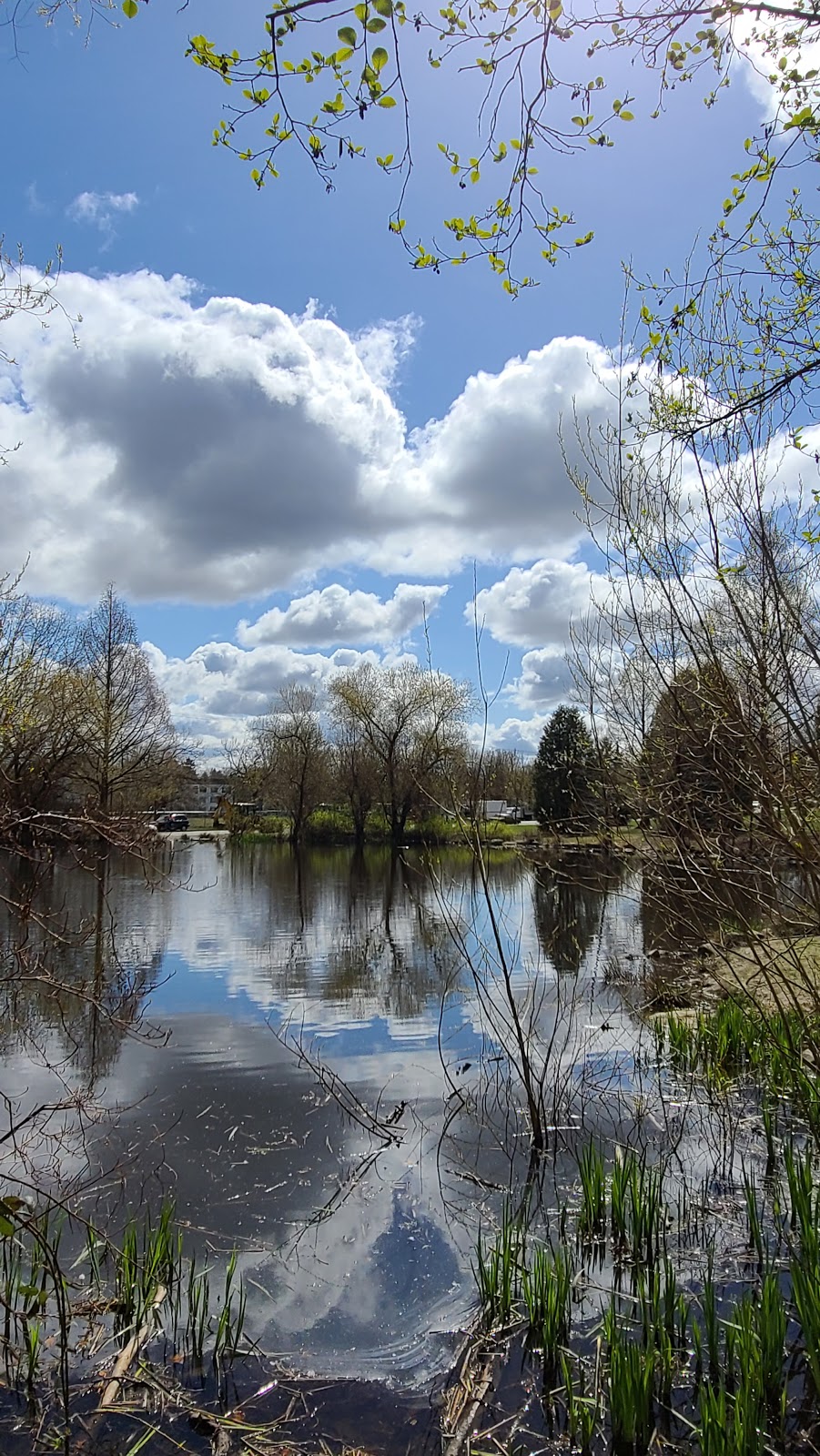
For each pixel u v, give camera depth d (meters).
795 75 4.26
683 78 4.01
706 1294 4.01
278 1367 4.14
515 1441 3.63
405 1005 11.73
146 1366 4.11
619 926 18.36
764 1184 6.05
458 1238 5.41
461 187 3.93
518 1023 7.23
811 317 5.24
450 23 3.52
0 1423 3.73
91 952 15.23
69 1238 5.33
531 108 3.72
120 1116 7.50
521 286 4.35
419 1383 4.02
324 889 26.94
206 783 62.44
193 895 24.89
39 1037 9.95
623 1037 10.11
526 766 27.34
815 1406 3.71
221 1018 10.95
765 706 5.22
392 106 3.16
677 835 6.11
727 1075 8.53
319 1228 5.51
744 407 4.96
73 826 5.54
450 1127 7.33
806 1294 3.85
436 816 45.22
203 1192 6.02
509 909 21.53
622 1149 6.73
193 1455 3.56
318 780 50.28
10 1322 4.37
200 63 3.13
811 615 5.50
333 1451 3.56
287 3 2.95
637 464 6.06
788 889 5.97
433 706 44.19
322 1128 7.23
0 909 17.69
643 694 6.84
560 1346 4.17
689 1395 3.85
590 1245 5.25
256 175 3.47
